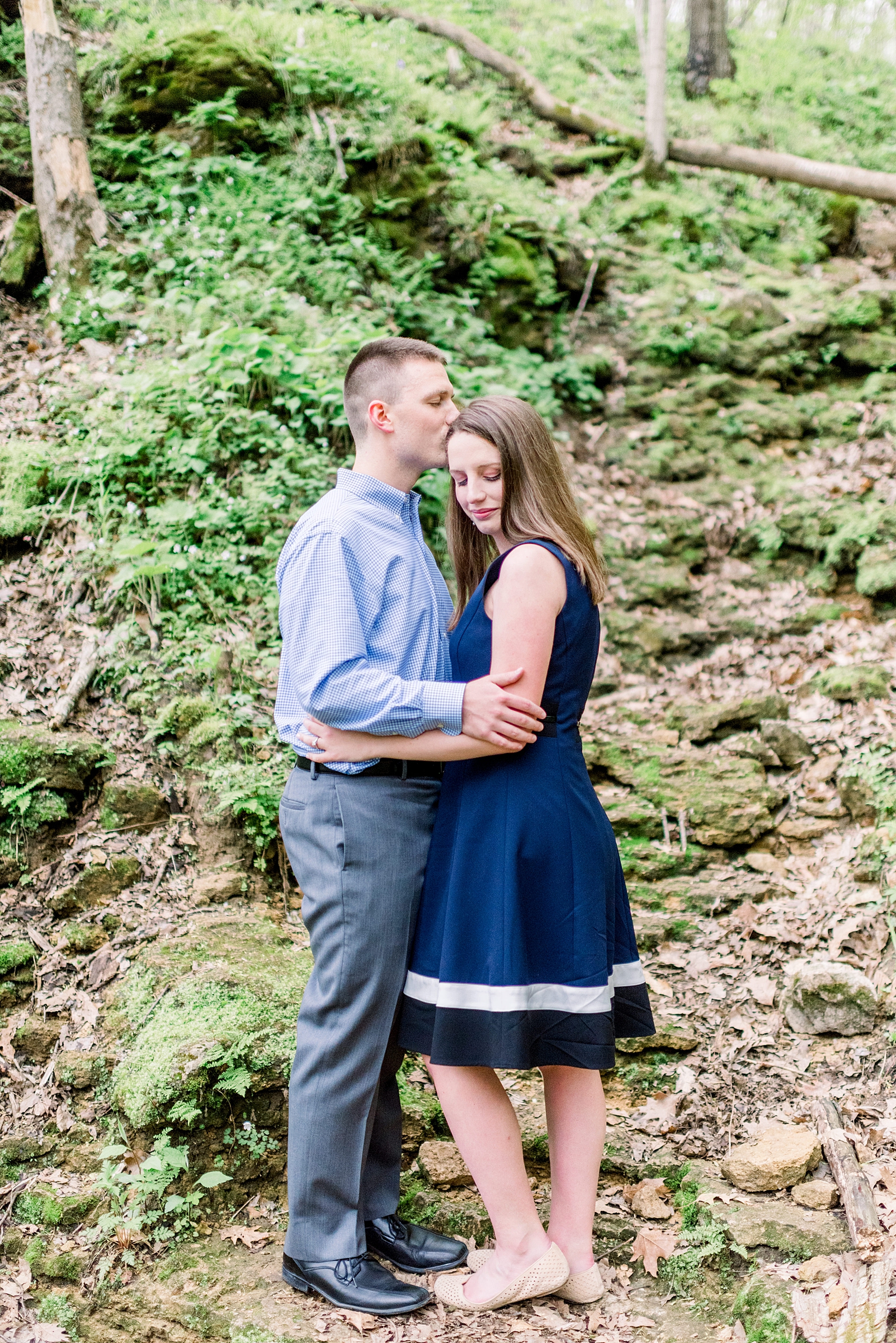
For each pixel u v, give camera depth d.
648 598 4.95
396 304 5.61
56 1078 2.65
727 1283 2.18
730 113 8.72
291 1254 2.17
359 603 2.12
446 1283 2.14
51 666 3.69
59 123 5.27
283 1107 2.54
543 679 2.06
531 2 10.40
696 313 6.37
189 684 3.68
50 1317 2.25
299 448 4.53
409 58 7.60
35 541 4.09
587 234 6.69
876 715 4.09
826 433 5.88
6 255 5.27
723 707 4.23
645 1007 2.23
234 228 5.43
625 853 3.64
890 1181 2.29
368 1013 2.10
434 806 2.22
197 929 3.02
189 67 5.88
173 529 4.11
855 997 2.87
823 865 3.58
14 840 3.18
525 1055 1.96
